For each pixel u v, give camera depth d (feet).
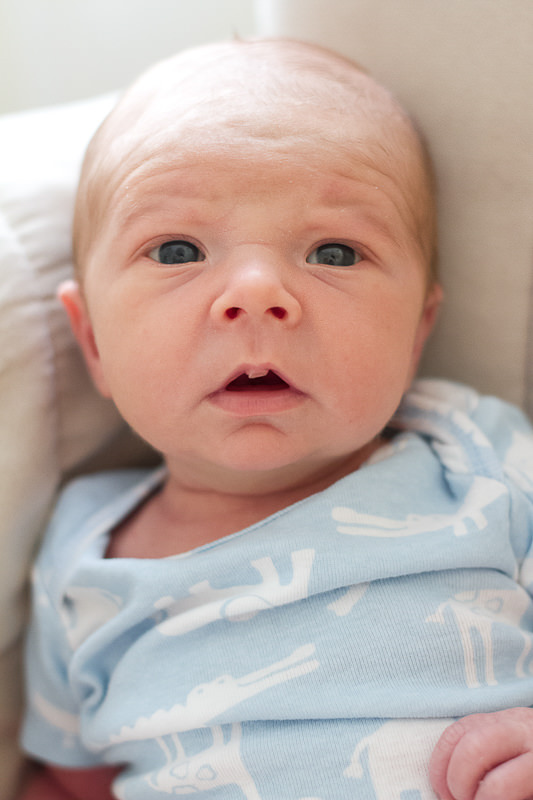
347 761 1.82
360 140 2.14
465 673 1.91
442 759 1.74
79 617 2.37
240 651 1.97
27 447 2.45
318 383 1.98
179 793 1.97
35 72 3.88
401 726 1.83
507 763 1.69
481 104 2.41
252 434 2.02
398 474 2.22
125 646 2.21
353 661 1.90
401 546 2.01
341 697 1.86
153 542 2.39
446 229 2.56
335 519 2.07
